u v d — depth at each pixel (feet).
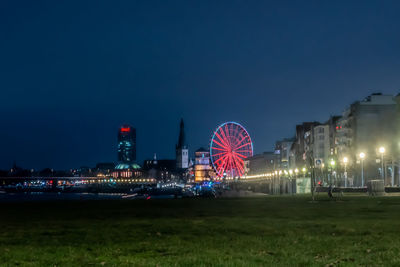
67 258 79.25
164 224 131.64
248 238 99.09
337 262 71.77
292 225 121.70
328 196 313.53
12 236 111.04
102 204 272.72
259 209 191.21
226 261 72.84
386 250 81.61
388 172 578.66
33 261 77.41
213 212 179.11
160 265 70.64
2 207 256.93
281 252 81.00
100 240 100.94
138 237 104.63
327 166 638.12
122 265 71.46
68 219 158.20
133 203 281.33
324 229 112.37
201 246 89.51
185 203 268.21
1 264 74.79
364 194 335.47
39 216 175.73
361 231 107.76
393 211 169.07
